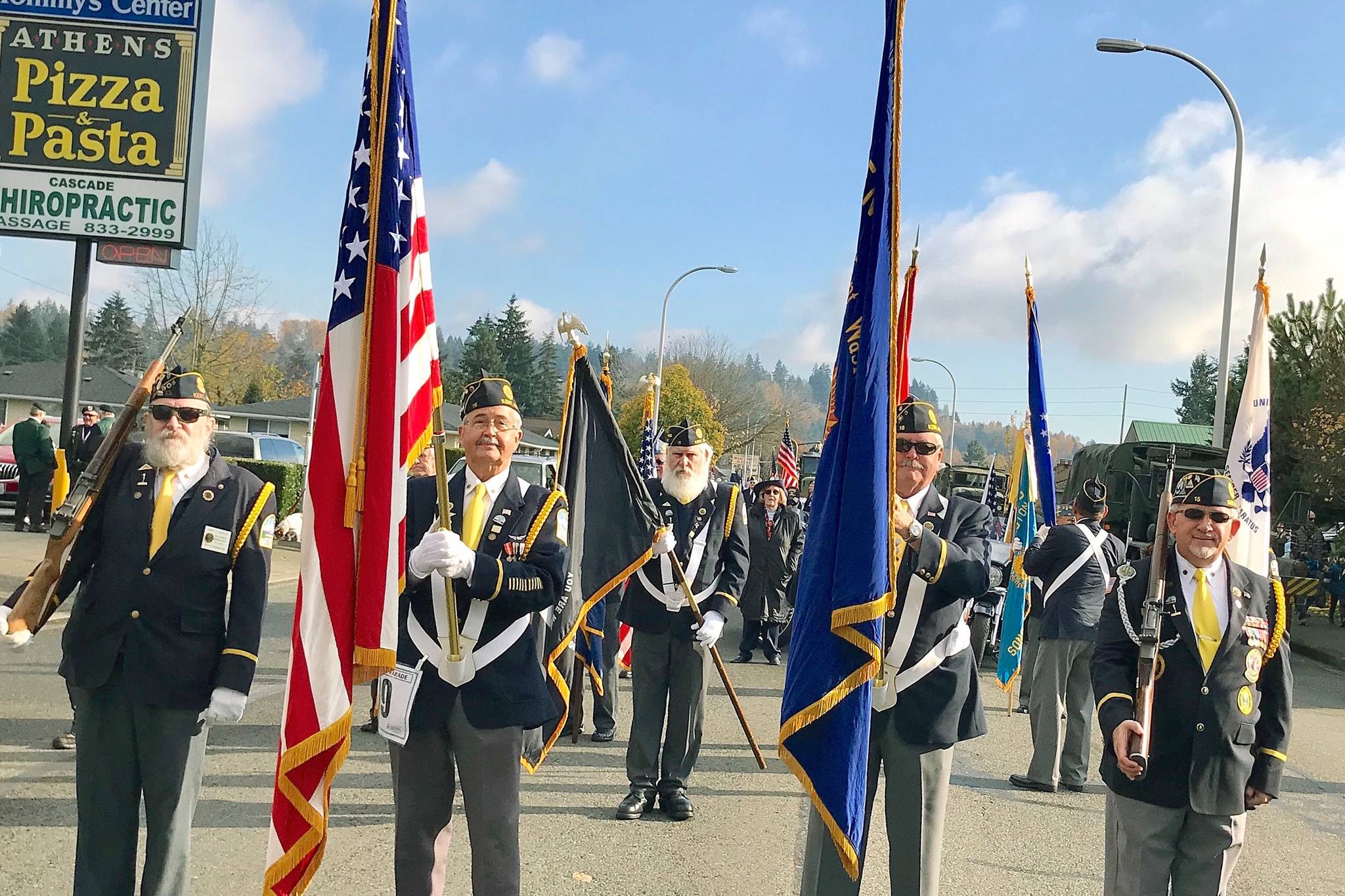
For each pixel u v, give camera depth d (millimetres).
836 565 3320
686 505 6176
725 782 6887
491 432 3799
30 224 8367
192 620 3695
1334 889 5477
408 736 3588
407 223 3574
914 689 3789
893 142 3309
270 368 73562
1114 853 3746
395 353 3441
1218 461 18250
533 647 3793
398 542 3402
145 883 3703
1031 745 8469
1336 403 21078
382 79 3494
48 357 79750
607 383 6758
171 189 8500
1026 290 8320
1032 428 8492
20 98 8422
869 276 3391
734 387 70312
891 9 3344
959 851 5711
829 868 3650
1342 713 11188
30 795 5574
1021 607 9125
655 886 4910
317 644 3326
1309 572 20672
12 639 3537
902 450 3971
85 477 3715
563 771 6957
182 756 3689
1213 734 3543
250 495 3854
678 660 6023
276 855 3287
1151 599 3629
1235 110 15461
